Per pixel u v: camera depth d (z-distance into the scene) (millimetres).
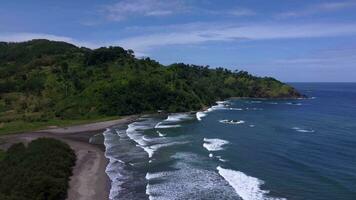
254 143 66500
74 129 85500
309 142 67625
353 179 44250
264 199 37438
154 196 39031
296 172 47312
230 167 49844
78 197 38969
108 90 118375
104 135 77062
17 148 53031
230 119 103000
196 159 54344
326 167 49781
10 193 35219
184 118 105188
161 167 50250
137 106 116438
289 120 100875
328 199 37438
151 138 71688
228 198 38031
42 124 91938
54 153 49062
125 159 54875
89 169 49500
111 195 39594
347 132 79312
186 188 41406
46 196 36594
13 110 108312
